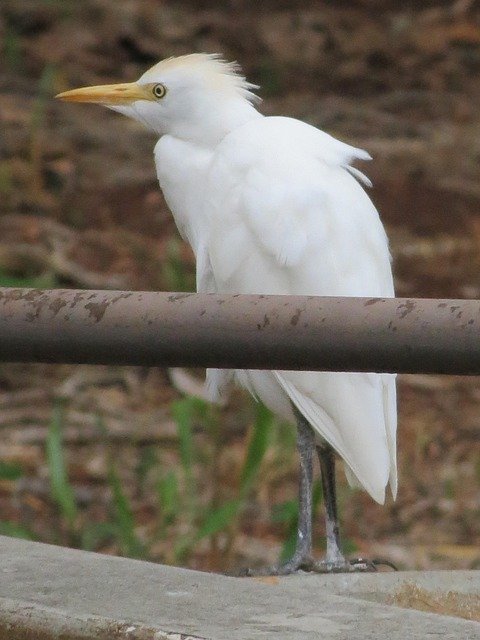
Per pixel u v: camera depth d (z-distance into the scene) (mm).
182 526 9758
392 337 3359
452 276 14250
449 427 12055
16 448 11227
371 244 7289
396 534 10328
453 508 10664
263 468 10297
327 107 19062
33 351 3598
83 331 3537
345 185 7355
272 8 22594
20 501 10477
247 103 7863
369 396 7074
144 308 3504
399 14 22703
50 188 16031
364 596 5523
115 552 9836
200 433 11500
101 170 16469
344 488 10586
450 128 18531
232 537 9094
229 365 3516
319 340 3410
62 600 4090
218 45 21031
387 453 7082
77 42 20359
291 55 21000
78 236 14758
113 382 12539
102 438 11312
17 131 17078
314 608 4039
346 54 21172
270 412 8289
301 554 6816
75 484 10773
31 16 20875
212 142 7746
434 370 3389
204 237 7664
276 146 7387
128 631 3814
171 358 3527
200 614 3959
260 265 7312
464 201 16094
